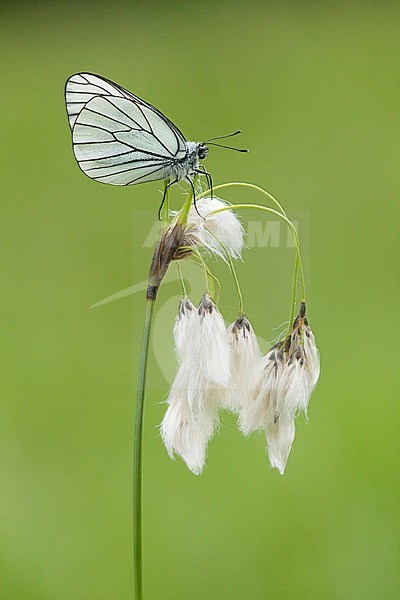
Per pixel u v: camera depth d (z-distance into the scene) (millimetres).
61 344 1305
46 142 1577
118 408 1216
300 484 1130
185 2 1763
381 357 1289
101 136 875
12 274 1383
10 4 1797
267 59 1689
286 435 887
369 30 1702
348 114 1583
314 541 1099
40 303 1352
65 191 1463
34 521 1160
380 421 1197
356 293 1367
